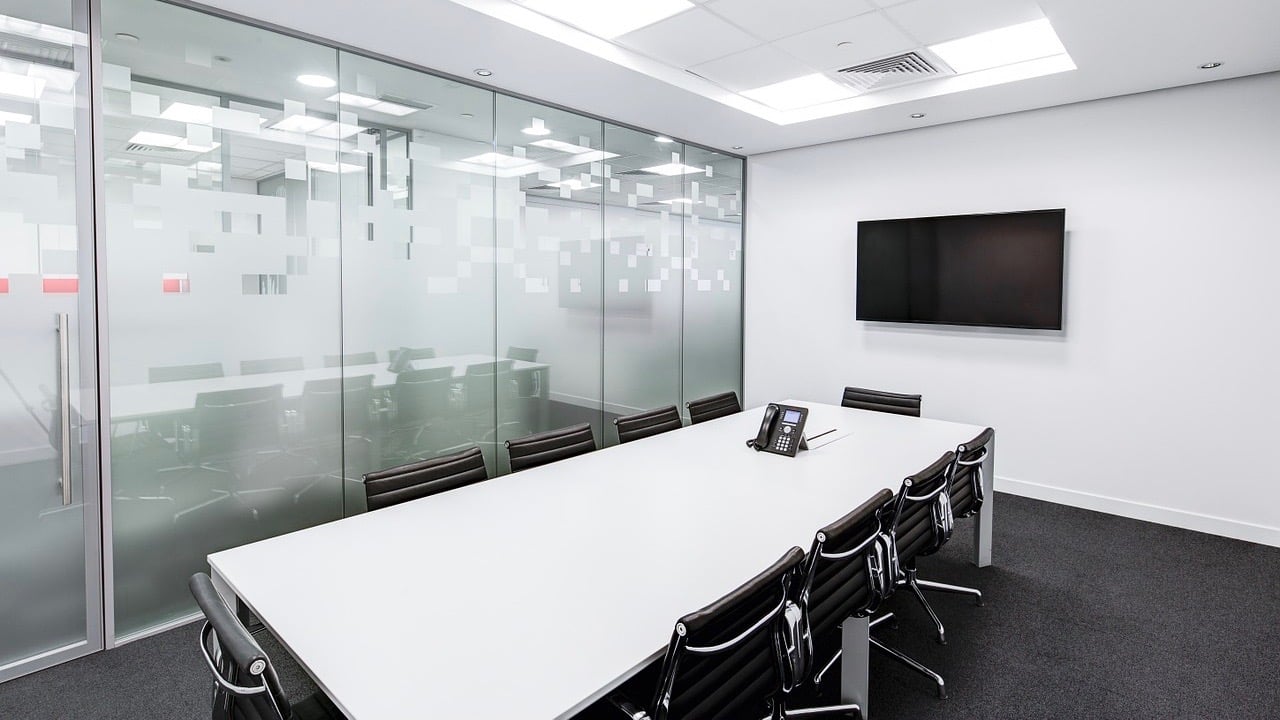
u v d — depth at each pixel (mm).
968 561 3701
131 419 2863
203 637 1506
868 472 2957
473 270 4184
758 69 4141
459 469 2793
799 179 5980
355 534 2195
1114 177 4355
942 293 5062
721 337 6281
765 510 2451
